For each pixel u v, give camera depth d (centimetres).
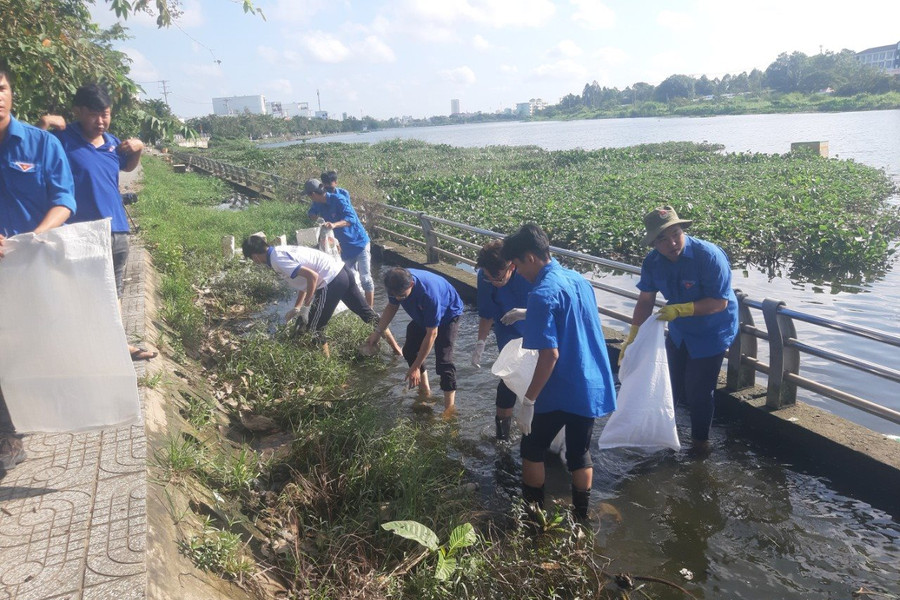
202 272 950
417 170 3098
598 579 302
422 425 478
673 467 417
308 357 578
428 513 350
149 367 443
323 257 589
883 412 386
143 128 655
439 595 283
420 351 473
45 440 334
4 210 302
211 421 437
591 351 339
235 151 5609
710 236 1157
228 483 353
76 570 230
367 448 403
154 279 790
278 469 407
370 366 612
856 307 814
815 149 2892
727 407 476
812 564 320
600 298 873
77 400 275
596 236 1190
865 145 3600
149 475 298
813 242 1077
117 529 253
